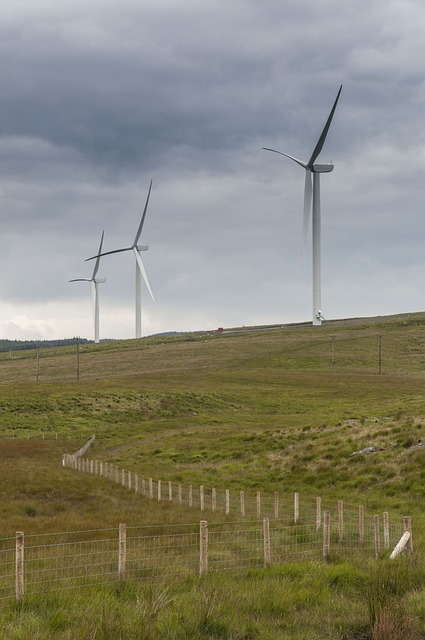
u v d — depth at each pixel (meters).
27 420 114.06
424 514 34.94
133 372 186.75
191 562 19.42
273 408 127.25
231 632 12.81
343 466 47.25
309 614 14.23
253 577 17.38
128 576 16.89
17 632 11.77
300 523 30.00
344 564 18.73
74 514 33.25
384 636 12.75
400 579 16.73
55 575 16.77
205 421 110.62
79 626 12.27
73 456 67.19
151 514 33.25
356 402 126.38
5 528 27.95
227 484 49.38
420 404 76.62
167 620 12.73
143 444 83.31
